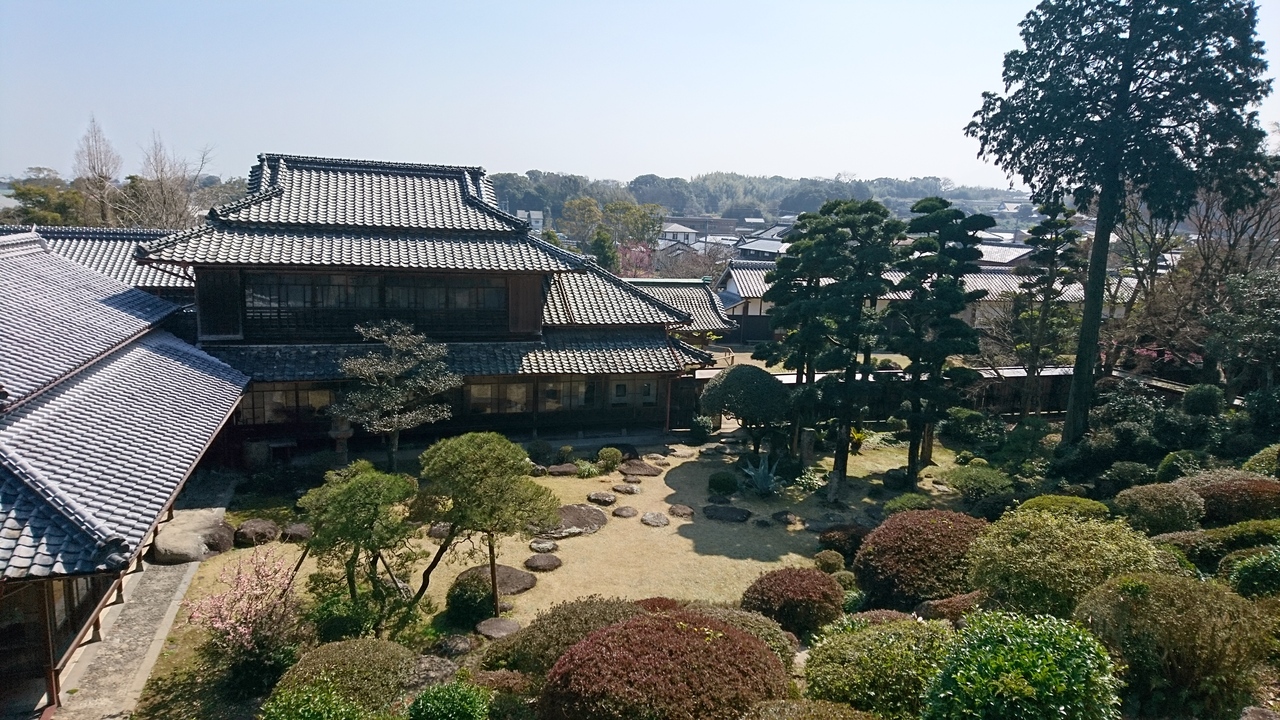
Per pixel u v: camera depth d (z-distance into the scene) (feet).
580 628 33.09
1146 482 60.95
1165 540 41.16
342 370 68.80
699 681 24.53
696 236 405.18
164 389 53.42
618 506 64.59
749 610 42.14
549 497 43.32
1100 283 74.84
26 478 32.09
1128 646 26.55
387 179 84.58
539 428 81.71
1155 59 66.13
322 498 40.27
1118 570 31.68
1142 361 101.60
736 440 86.12
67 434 39.19
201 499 60.29
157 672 37.55
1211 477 51.39
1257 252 105.70
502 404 79.87
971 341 69.21
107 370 51.57
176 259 64.34
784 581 43.24
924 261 70.23
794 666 33.78
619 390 84.43
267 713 27.48
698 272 217.15
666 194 630.33
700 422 85.05
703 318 125.70
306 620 38.88
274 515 58.85
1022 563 32.63
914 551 43.55
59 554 29.22
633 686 24.16
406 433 76.28
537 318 79.97
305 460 70.03
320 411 72.02
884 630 28.50
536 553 53.98
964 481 62.39
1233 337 75.10
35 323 47.98
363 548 39.06
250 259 66.44
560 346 80.59
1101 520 40.83
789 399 74.23
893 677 25.54
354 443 74.69
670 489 69.77
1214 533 40.88
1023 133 73.05
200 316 68.39
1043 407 102.12
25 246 61.26
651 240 287.07
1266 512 46.65
